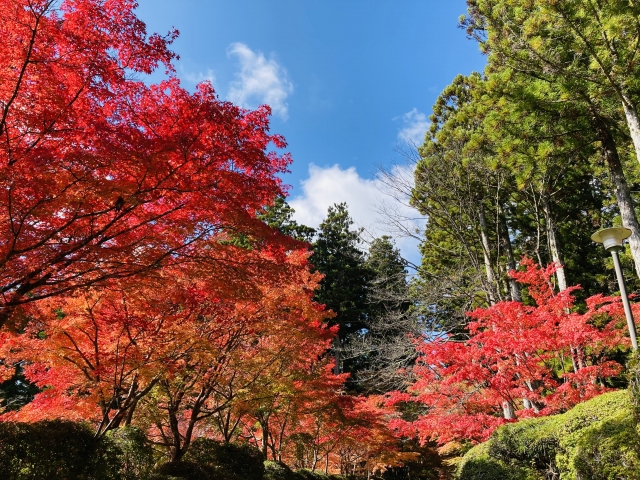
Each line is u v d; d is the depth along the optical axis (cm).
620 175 1076
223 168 555
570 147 1176
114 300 682
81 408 746
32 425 503
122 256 523
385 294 1844
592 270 1883
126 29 504
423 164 1672
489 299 1478
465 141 1662
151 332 687
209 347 716
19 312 478
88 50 486
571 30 1026
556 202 1727
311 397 1088
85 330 706
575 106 1083
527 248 1977
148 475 639
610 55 955
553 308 971
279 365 982
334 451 1756
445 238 2123
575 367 984
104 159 469
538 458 740
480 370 932
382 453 1645
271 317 879
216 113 519
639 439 536
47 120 467
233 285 598
